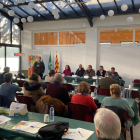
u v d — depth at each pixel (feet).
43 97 9.73
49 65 30.68
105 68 27.76
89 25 27.50
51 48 31.42
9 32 30.55
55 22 29.86
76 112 9.49
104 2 22.98
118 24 25.62
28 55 30.71
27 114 8.11
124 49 26.45
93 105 9.48
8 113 8.23
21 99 11.02
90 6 24.31
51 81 15.98
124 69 26.58
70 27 28.89
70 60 30.12
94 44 27.55
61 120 7.43
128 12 23.68
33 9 27.14
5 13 28.66
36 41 32.63
